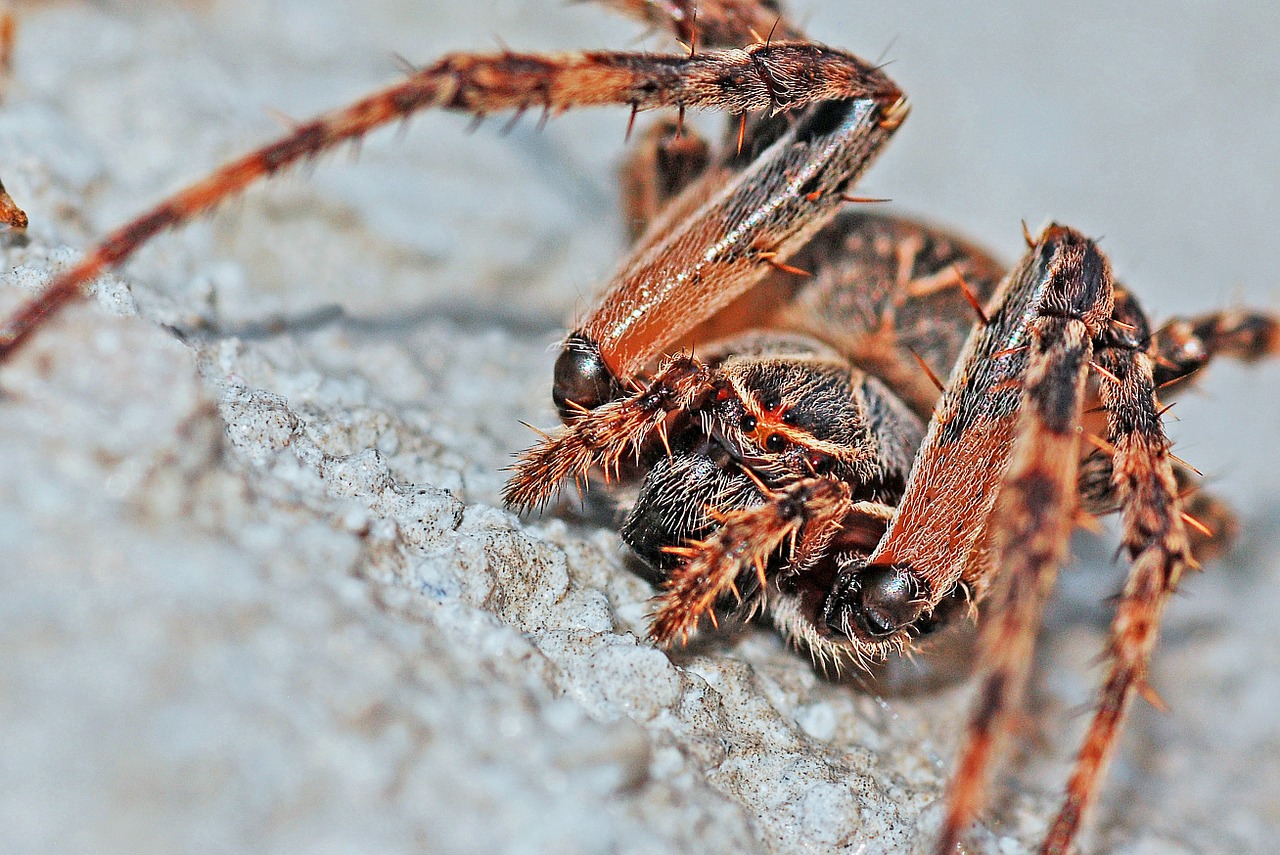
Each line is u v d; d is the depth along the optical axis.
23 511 0.06
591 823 0.06
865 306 0.06
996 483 0.06
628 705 0.06
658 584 0.06
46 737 0.05
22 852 0.05
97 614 0.05
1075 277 0.06
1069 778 0.06
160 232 0.06
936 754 0.06
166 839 0.05
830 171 0.06
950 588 0.06
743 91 0.06
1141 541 0.06
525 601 0.06
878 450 0.06
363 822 0.05
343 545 0.06
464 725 0.06
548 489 0.06
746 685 0.06
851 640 0.06
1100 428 0.06
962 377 0.06
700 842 0.06
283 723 0.05
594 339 0.06
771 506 0.06
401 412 0.06
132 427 0.06
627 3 0.06
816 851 0.06
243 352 0.06
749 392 0.06
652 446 0.06
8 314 0.06
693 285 0.06
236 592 0.06
